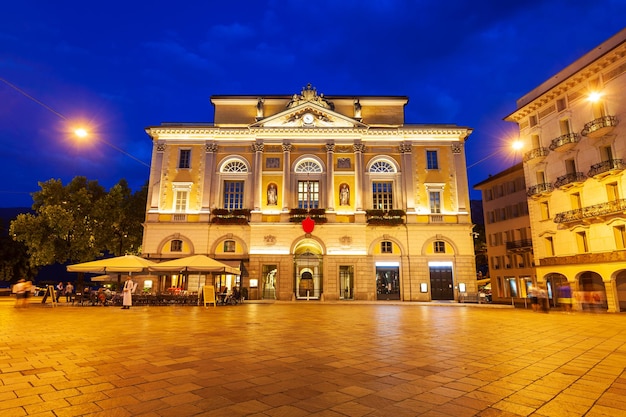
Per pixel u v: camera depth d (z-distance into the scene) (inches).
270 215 1453.0
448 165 1513.3
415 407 209.2
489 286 2140.7
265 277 1424.7
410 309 996.6
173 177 1486.2
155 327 546.0
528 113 1402.6
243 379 263.6
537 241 1343.5
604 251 1111.6
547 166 1320.1
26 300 929.5
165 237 1434.5
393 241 1446.9
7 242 1887.3
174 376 269.6
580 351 383.9
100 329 520.1
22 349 368.8
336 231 1424.7
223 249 1441.9
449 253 1444.4
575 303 1147.3
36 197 1549.0
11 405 205.5
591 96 1127.0
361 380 263.9
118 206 1651.1
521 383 258.8
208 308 954.7
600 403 217.9
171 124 1566.2
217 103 1603.1
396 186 1497.3
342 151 1507.1
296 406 209.2
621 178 1077.1
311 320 669.3
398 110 1605.6
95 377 264.8
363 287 1390.3
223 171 1507.1
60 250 1504.7
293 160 1502.2
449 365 311.9
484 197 1955.0
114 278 1336.1
